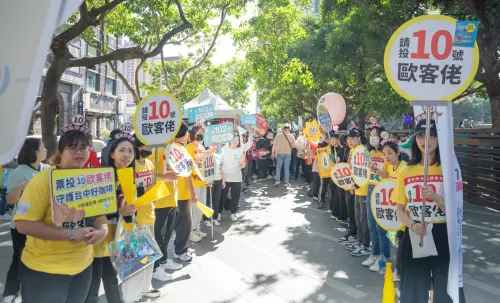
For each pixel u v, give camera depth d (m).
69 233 2.23
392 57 2.60
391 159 4.38
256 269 4.91
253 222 7.50
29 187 2.23
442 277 2.87
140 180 3.77
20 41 1.12
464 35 2.52
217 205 7.36
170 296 4.07
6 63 1.14
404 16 9.91
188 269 4.90
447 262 2.86
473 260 5.27
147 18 12.02
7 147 1.13
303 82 16.47
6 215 7.67
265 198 10.19
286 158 12.29
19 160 3.80
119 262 3.09
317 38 17.38
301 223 7.41
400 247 3.07
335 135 7.32
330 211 8.22
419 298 2.92
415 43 2.57
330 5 12.35
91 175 2.38
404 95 2.60
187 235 5.20
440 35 2.55
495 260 5.26
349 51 14.36
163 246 4.66
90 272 2.49
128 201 3.13
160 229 4.56
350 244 5.92
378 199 3.97
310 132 10.41
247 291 4.22
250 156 12.01
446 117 2.66
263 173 14.38
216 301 3.97
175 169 4.50
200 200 6.25
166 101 3.85
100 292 4.14
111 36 30.31
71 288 2.38
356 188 5.39
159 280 4.51
